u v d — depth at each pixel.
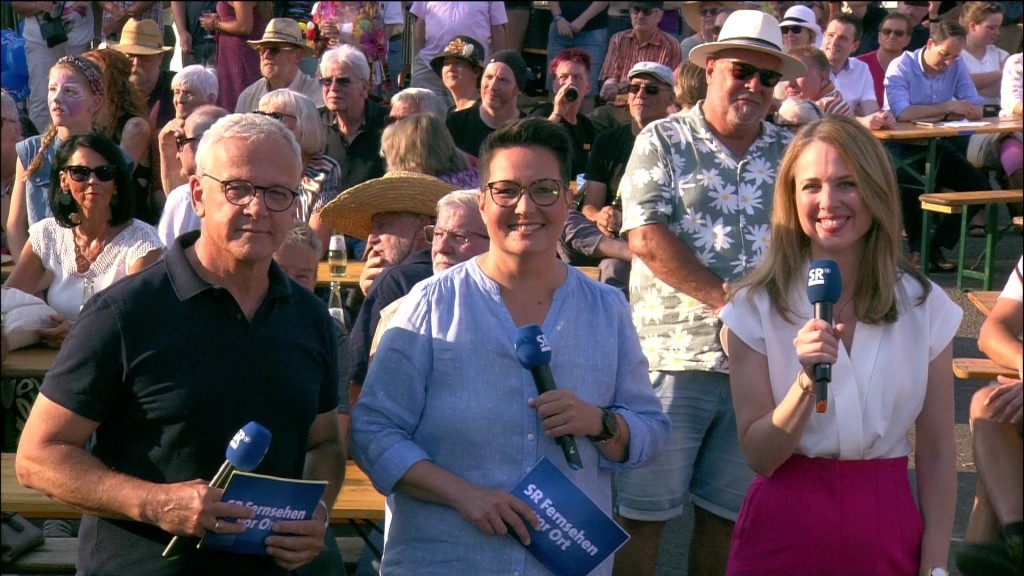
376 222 6.59
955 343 9.53
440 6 12.59
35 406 3.67
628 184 5.61
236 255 3.68
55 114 7.88
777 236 4.13
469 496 3.80
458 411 3.88
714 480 5.58
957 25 11.55
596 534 3.85
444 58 11.27
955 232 11.45
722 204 5.51
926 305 4.08
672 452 5.47
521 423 3.89
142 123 8.28
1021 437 3.77
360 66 9.53
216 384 3.67
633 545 5.54
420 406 3.95
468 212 5.15
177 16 10.95
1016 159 10.93
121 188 6.49
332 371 4.06
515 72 10.36
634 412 4.07
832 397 3.98
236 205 3.66
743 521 4.15
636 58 12.63
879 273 4.01
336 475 4.10
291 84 10.83
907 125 11.45
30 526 5.29
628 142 9.09
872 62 11.95
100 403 3.64
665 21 12.95
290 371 3.81
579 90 10.62
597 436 3.87
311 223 8.38
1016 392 3.77
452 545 3.89
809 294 3.82
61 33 8.73
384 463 3.87
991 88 11.88
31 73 9.29
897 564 4.01
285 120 8.34
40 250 6.61
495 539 3.88
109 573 3.74
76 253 6.57
